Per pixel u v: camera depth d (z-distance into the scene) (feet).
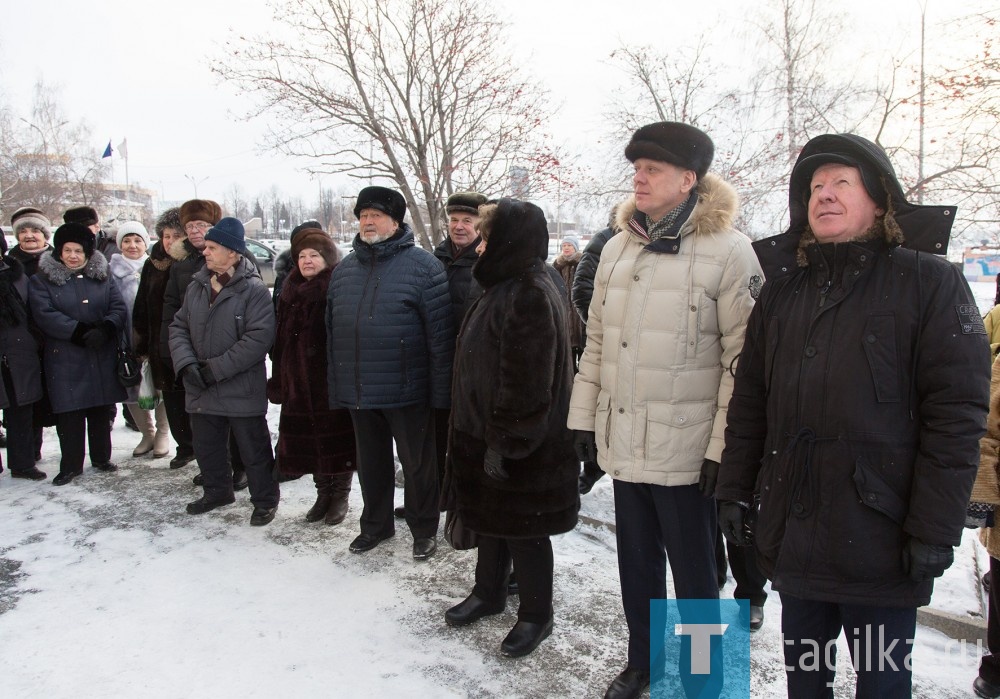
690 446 7.04
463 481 8.71
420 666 8.38
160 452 16.97
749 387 6.25
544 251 8.63
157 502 13.98
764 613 9.42
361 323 10.87
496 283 8.59
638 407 7.19
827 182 5.45
